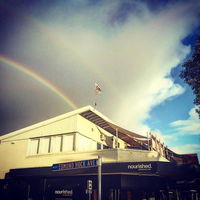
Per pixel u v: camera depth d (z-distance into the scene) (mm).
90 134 22344
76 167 16859
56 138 21500
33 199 19938
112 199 17156
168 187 20016
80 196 17875
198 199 27344
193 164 15016
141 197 17844
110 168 15969
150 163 15117
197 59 19750
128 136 24656
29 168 19734
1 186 21391
